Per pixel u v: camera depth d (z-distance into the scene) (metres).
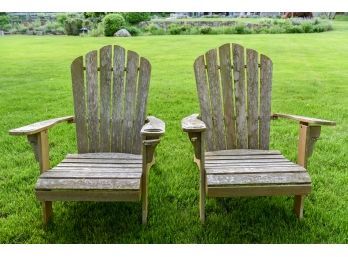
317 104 5.57
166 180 3.30
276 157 2.95
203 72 3.18
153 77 7.23
